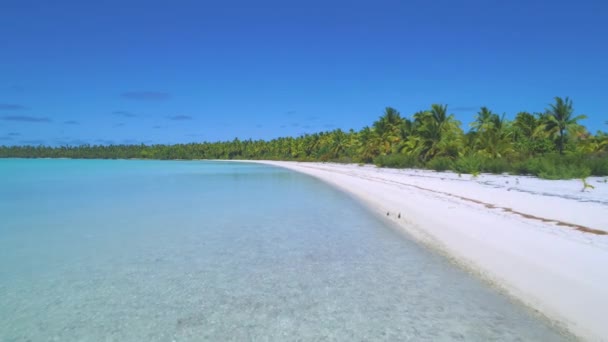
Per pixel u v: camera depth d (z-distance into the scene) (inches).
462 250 378.0
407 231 495.5
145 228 546.0
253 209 725.3
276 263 370.6
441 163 1681.8
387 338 222.7
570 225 435.8
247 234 501.4
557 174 1095.0
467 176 1298.0
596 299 243.8
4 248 436.5
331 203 805.9
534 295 261.1
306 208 732.7
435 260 364.5
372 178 1392.7
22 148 7775.6
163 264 371.2
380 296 283.9
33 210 730.2
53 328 241.8
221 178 1706.4
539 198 666.8
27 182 1502.2
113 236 495.5
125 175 1996.8
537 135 1913.1
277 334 230.7
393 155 2201.0
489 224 471.8
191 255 402.6
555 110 1856.5
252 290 301.6
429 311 255.8
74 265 370.3
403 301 273.7
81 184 1396.4
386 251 405.4
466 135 1838.1
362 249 416.5
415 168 1947.6
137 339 227.1
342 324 241.9
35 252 418.9
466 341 216.2
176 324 245.8
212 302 279.3
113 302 281.3
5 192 1094.4
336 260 377.1
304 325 241.4
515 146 1791.3
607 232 398.0
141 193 1053.2
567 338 209.9
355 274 334.0
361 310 261.4
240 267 359.9
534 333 218.7
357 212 675.4
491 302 263.1
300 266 360.5
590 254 326.3
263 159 5349.4
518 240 386.9
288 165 3390.7
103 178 1752.0
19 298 289.7
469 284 298.0
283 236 487.5
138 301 282.8
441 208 618.2
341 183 1300.4
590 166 1165.1
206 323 246.5
